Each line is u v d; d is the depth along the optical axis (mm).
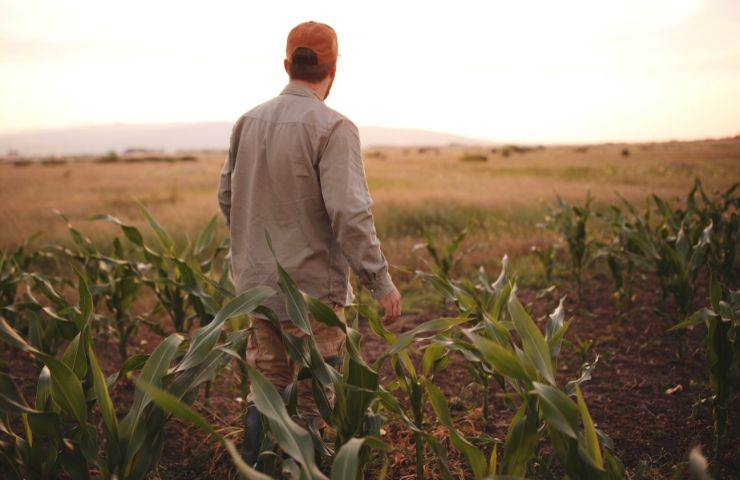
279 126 1977
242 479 1801
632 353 3635
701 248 3447
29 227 8594
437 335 1885
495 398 3057
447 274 4570
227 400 3129
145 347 4109
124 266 3240
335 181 1865
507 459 1472
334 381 1647
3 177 23031
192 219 9211
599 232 7266
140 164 40406
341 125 1907
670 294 4863
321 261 2033
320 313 1641
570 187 14766
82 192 15852
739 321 2182
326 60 2027
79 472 1489
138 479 1474
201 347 1578
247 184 2082
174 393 1542
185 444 2633
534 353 1462
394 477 2287
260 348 2164
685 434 2570
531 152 55969
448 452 2459
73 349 1636
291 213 1992
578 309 4680
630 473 2266
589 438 1412
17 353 3879
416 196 11352
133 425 1470
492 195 11859
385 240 7688
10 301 3539
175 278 3176
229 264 3160
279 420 1309
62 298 3035
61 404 1446
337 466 1242
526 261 6246
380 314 4645
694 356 3533
